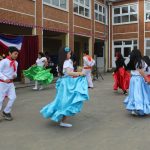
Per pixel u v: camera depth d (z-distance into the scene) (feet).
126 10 93.09
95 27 85.05
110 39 95.25
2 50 45.44
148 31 89.61
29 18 55.67
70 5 70.44
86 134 21.29
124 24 93.25
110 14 94.84
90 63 48.52
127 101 27.96
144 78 26.73
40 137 20.57
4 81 24.94
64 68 22.65
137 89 26.84
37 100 36.09
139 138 20.30
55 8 64.23
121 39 93.91
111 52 95.40
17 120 25.44
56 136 20.80
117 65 42.68
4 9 49.32
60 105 22.63
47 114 22.88
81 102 22.52
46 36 74.02
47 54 70.13
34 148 18.30
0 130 22.33
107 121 25.22
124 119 25.95
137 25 91.30
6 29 58.80
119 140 19.85
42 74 47.21
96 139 20.08
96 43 84.79
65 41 70.44
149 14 89.56
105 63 93.20
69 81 22.66
